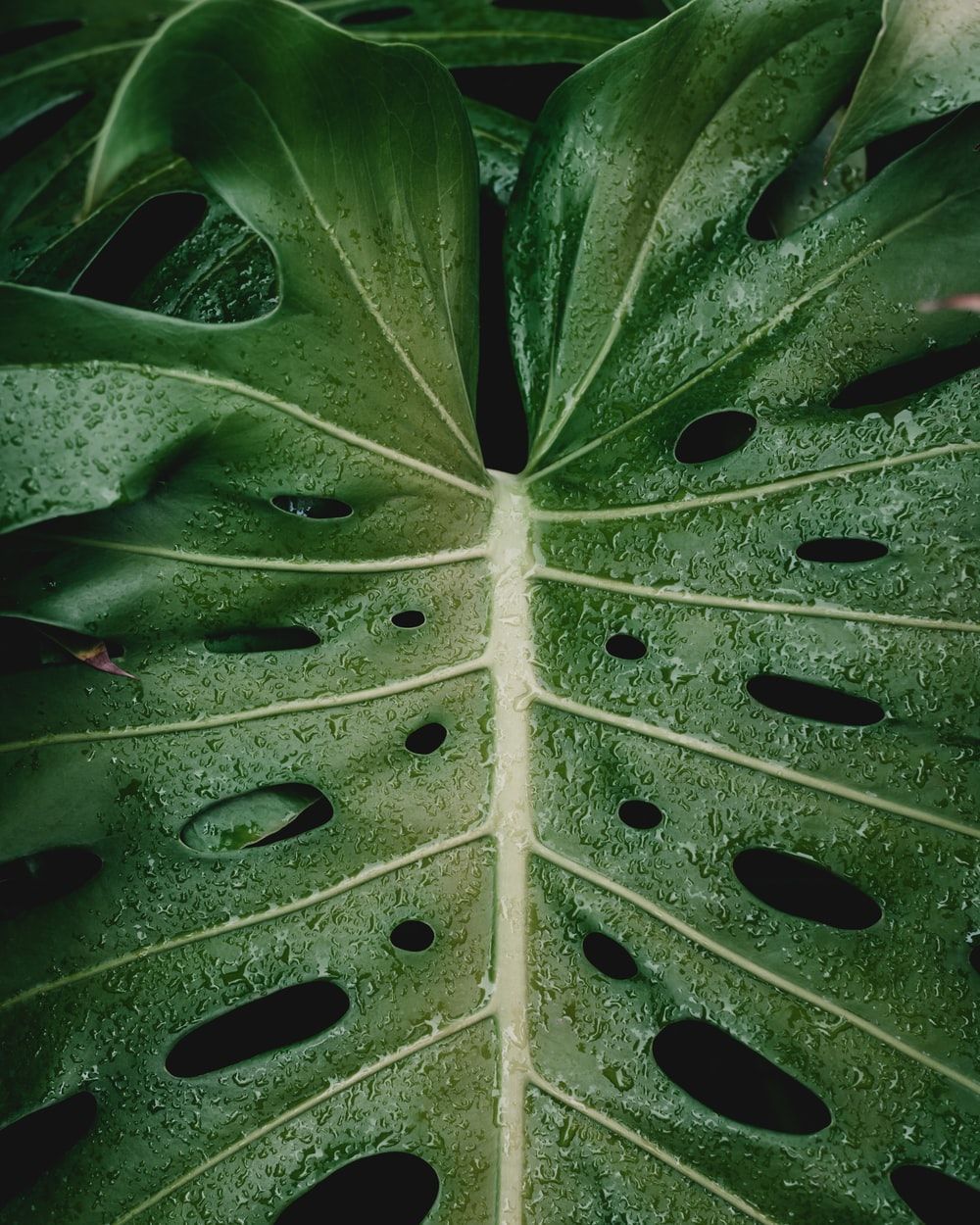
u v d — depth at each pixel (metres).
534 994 0.56
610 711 0.58
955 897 0.56
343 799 0.57
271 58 0.52
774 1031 0.56
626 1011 0.56
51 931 0.55
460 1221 0.55
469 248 0.59
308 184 0.55
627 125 0.59
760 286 0.59
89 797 0.56
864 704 0.63
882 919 0.56
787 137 0.59
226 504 0.56
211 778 0.57
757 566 0.58
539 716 0.58
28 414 0.52
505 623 0.59
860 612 0.58
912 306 0.59
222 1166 0.54
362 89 0.54
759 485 0.59
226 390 0.55
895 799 0.57
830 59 0.59
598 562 0.59
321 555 0.58
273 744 0.57
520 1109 0.55
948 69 0.55
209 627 0.57
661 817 0.57
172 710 0.57
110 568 0.56
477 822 0.57
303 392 0.56
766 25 0.58
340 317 0.56
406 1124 0.55
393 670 0.58
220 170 0.54
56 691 0.56
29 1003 0.55
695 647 0.58
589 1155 0.55
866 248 0.59
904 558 0.58
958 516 0.58
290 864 0.57
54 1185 0.54
